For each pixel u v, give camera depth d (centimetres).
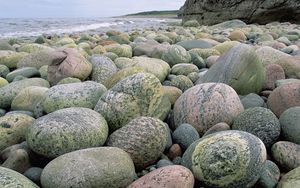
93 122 276
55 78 474
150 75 334
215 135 253
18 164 252
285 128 295
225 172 228
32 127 267
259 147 236
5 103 413
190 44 755
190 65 530
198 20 2520
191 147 255
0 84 471
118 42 887
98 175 219
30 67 550
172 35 1101
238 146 232
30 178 240
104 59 513
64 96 344
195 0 2533
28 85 436
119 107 311
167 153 293
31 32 1816
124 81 328
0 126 293
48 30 2009
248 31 1355
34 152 266
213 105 324
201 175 235
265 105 368
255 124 287
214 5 2359
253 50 428
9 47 791
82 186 216
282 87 357
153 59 539
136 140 266
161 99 334
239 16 2216
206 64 582
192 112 327
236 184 229
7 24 2641
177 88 402
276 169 252
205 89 340
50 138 256
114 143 272
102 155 230
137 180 223
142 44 746
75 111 283
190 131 295
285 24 1944
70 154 231
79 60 481
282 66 492
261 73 427
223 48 693
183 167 225
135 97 318
